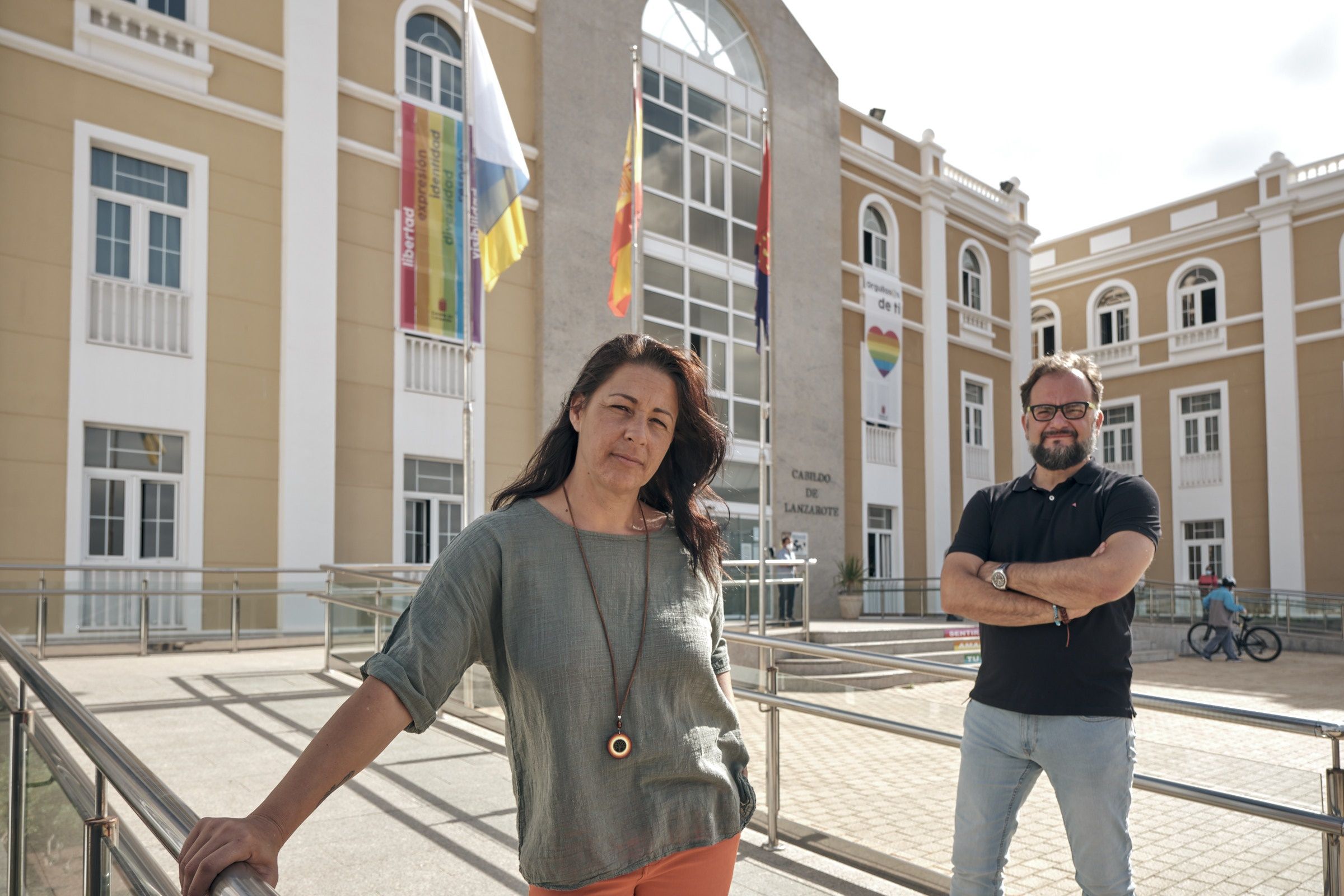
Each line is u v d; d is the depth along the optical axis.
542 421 15.29
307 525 12.59
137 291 11.74
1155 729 4.98
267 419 12.58
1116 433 27.95
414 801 4.73
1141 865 3.14
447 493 14.52
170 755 5.45
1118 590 2.43
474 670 6.75
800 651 4.24
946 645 14.40
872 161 22.28
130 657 10.01
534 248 15.81
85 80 11.48
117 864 2.02
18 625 10.06
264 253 12.77
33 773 2.95
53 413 10.93
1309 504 23.94
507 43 15.83
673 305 17.97
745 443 18.91
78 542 10.97
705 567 1.78
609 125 16.83
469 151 9.59
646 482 1.72
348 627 8.51
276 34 13.15
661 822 1.63
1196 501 25.97
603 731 1.60
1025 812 4.03
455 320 14.52
